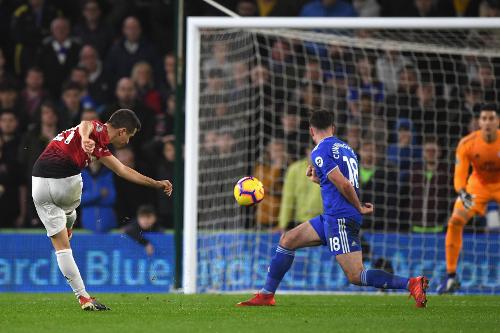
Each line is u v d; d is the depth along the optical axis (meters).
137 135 47.44
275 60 49.16
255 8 55.03
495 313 25.55
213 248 38.91
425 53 48.28
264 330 19.89
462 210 36.03
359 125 43.88
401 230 42.56
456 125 45.78
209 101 45.97
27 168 46.19
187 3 55.06
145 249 38.66
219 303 29.16
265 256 38.81
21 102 50.88
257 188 26.31
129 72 51.62
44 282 38.56
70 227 26.25
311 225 26.70
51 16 55.12
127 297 32.84
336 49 47.75
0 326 20.64
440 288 36.66
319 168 25.42
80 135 23.69
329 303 30.20
